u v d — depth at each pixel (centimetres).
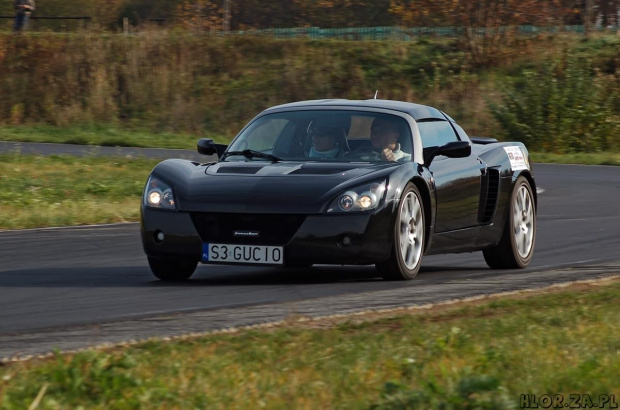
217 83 10925
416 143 2331
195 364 1277
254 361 1313
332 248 2036
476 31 11006
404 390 1098
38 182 4925
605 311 1769
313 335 1504
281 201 2050
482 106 9712
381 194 2097
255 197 2062
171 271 2275
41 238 3180
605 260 2731
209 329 1605
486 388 1079
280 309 1817
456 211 2388
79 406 1042
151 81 10762
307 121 2369
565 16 12206
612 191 5097
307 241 2031
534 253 2947
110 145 8462
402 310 1816
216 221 2075
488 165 2552
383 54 11325
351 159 2272
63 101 10588
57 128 9950
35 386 1120
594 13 12262
